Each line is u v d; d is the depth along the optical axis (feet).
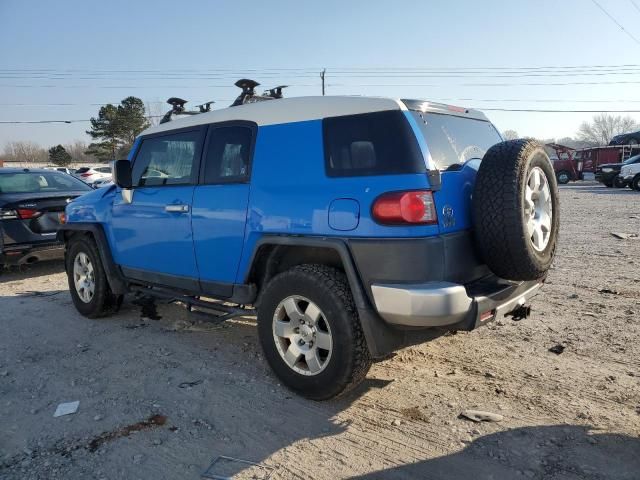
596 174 85.46
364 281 10.31
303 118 11.62
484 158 10.69
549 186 11.37
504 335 15.23
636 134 106.42
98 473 9.14
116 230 16.48
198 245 13.61
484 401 11.35
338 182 10.71
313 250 11.67
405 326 10.27
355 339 10.60
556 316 16.80
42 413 11.38
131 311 19.15
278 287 11.61
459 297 9.68
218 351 14.88
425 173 9.95
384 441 9.95
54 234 25.36
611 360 13.24
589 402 11.10
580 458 9.15
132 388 12.52
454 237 10.23
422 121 10.91
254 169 12.27
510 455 9.33
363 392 11.98
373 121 10.59
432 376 12.69
